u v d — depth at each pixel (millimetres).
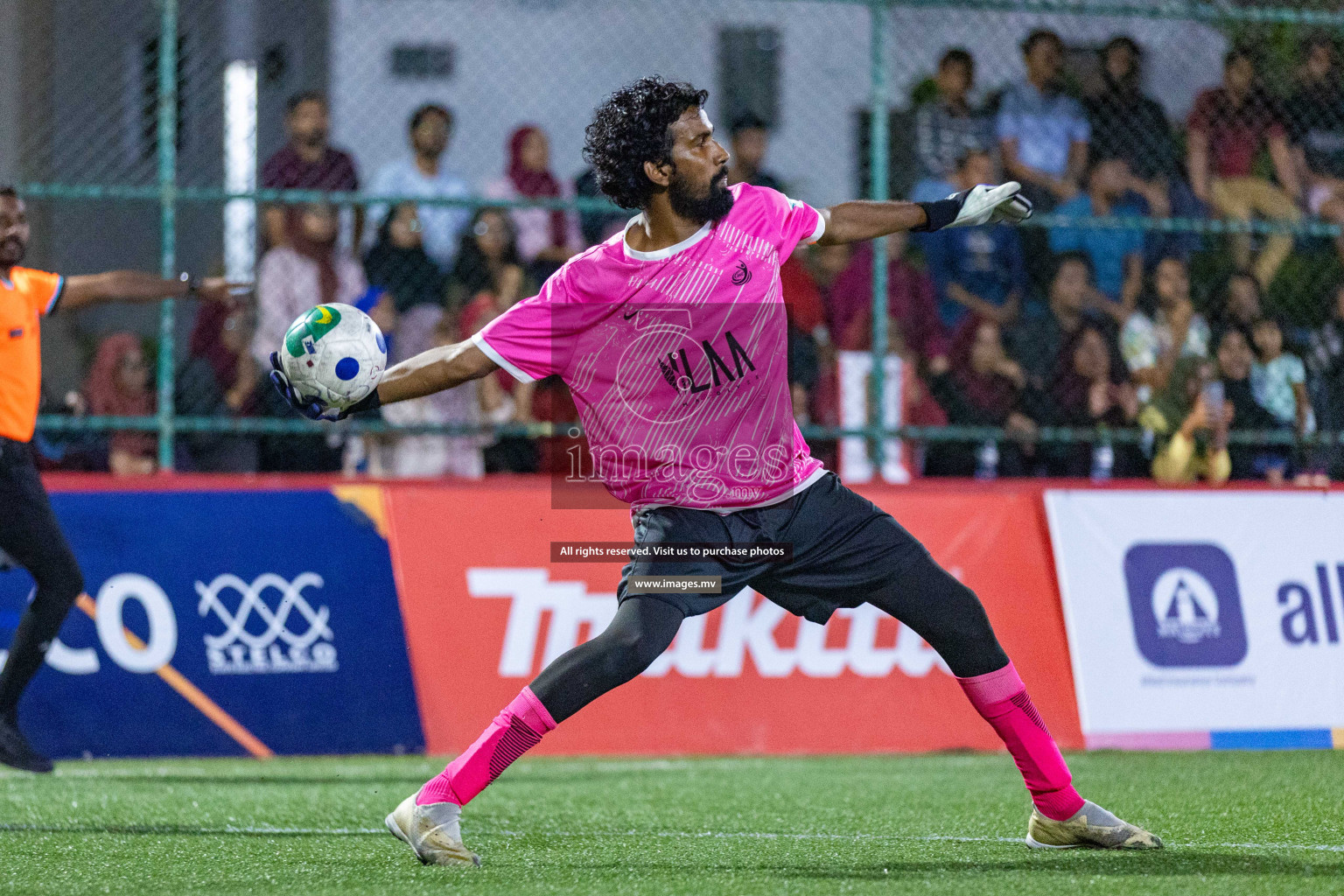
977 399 28875
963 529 26422
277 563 24906
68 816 17547
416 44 51094
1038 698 25969
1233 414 28969
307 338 12672
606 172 12578
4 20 32281
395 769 22984
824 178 50281
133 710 24172
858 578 13211
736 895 11672
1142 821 16594
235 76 33125
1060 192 30031
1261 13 28203
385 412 28094
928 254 29500
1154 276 29688
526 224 30484
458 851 13227
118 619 24328
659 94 12422
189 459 27094
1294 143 30703
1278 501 27453
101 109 32625
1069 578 26438
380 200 25484
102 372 28000
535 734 13109
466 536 25438
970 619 13383
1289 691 26641
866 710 25875
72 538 24391
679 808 18391
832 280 29203
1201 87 32188
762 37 50750
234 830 16266
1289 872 12641
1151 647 26359
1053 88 30547
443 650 25016
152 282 21844
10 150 32438
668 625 12898
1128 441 27656
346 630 24875
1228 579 26922
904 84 32594
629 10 52000
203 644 24484
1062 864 13266
